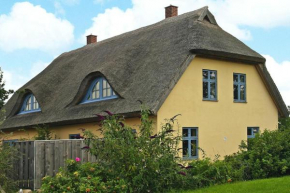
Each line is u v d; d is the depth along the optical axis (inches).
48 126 855.1
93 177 412.8
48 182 411.8
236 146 750.5
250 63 791.7
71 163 429.4
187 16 821.9
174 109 664.4
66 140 545.6
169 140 443.5
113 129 433.1
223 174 484.4
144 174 416.2
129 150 411.2
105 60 880.9
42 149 521.7
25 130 904.9
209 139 711.7
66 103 843.4
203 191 415.5
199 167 480.1
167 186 432.5
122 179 405.7
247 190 406.3
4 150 493.4
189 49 681.6
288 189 396.2
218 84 740.7
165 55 720.3
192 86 697.0
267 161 527.8
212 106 724.7
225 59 749.9
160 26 871.1
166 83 642.2
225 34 798.5
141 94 661.9
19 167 538.6
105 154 427.2
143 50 804.0
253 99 797.9
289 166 533.6
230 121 749.9
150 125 450.6
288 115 855.1
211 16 818.2
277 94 824.9
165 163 426.9
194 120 692.7
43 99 928.9
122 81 729.6
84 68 955.3
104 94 776.3
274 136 572.4
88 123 763.4
